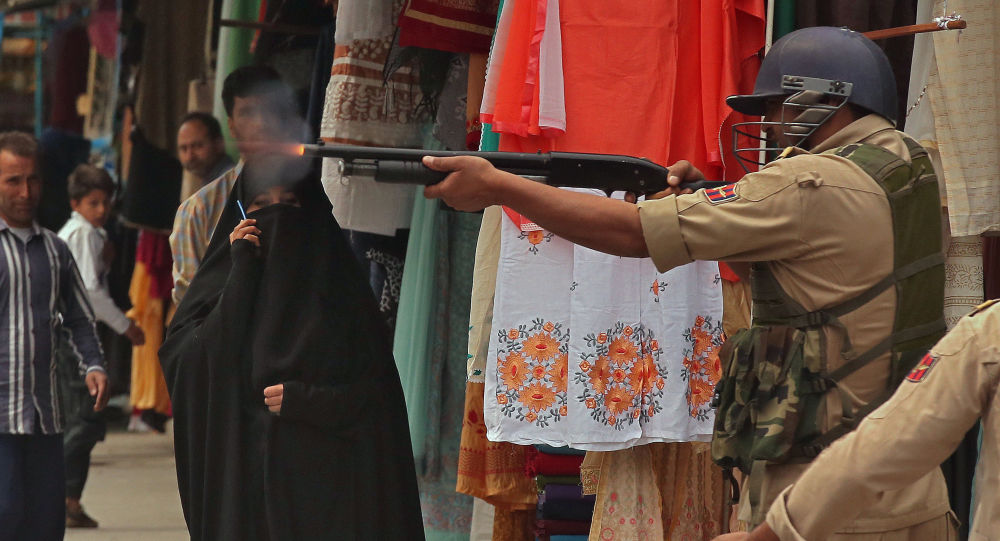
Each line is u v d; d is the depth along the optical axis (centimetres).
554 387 1282
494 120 1280
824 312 869
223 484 1315
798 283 878
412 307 1639
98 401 1820
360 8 1507
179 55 2766
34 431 1698
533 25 1273
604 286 1266
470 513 1694
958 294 1352
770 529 724
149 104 2766
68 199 3359
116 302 3400
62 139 3328
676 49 1302
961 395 675
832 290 865
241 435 1317
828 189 859
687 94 1335
